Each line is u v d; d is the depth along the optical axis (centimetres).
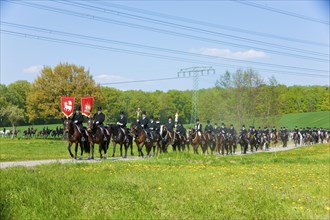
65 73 9162
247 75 9100
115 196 1139
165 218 907
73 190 1225
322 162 2997
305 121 14312
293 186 1484
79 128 2867
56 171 1817
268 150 5753
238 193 1267
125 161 2561
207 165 2469
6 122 14162
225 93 9038
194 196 1195
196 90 9119
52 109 9069
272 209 1042
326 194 1356
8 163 2522
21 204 1021
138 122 3262
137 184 1425
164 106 14538
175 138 3625
